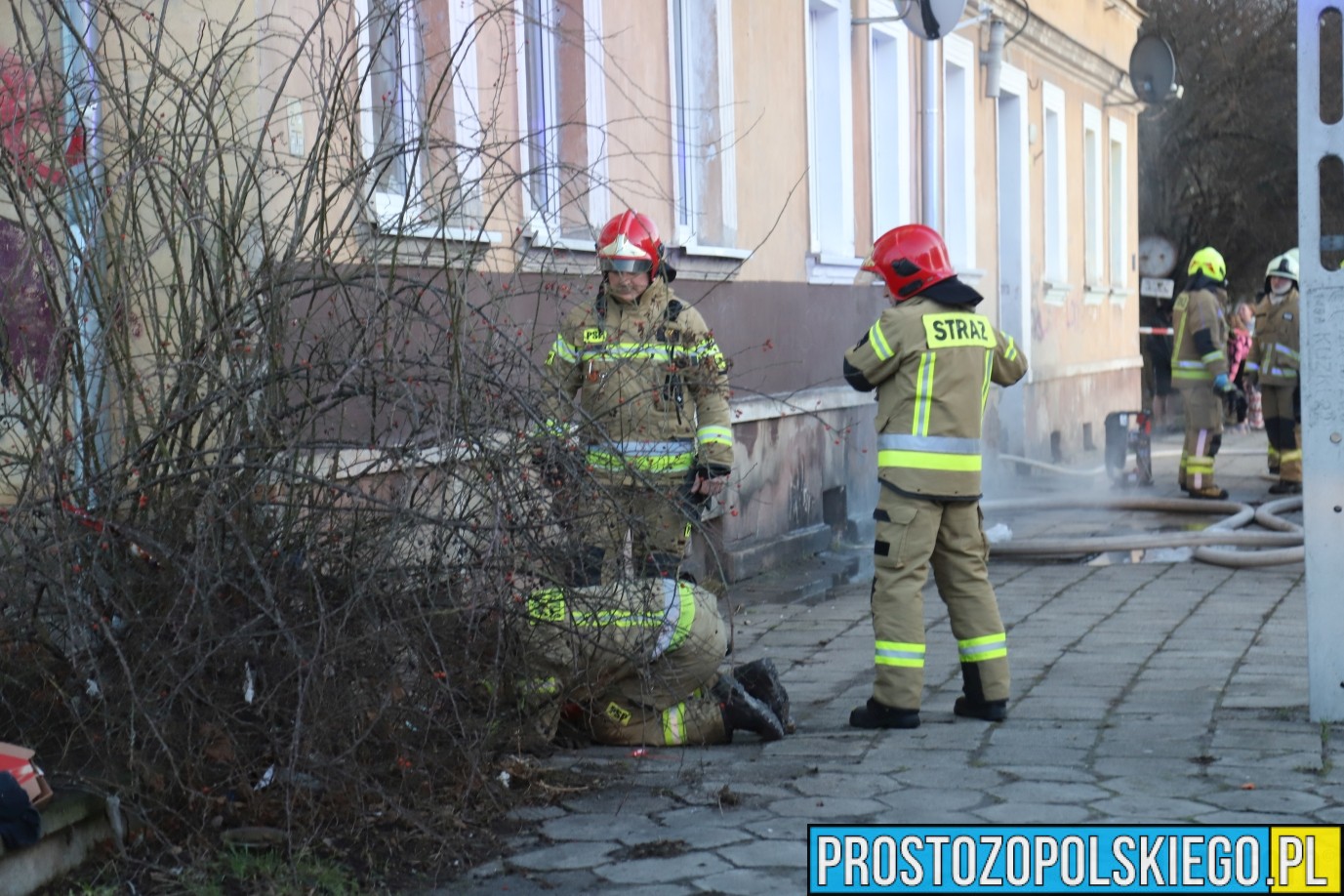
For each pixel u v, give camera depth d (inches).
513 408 175.8
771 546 401.7
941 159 576.4
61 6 187.5
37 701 175.2
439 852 169.2
